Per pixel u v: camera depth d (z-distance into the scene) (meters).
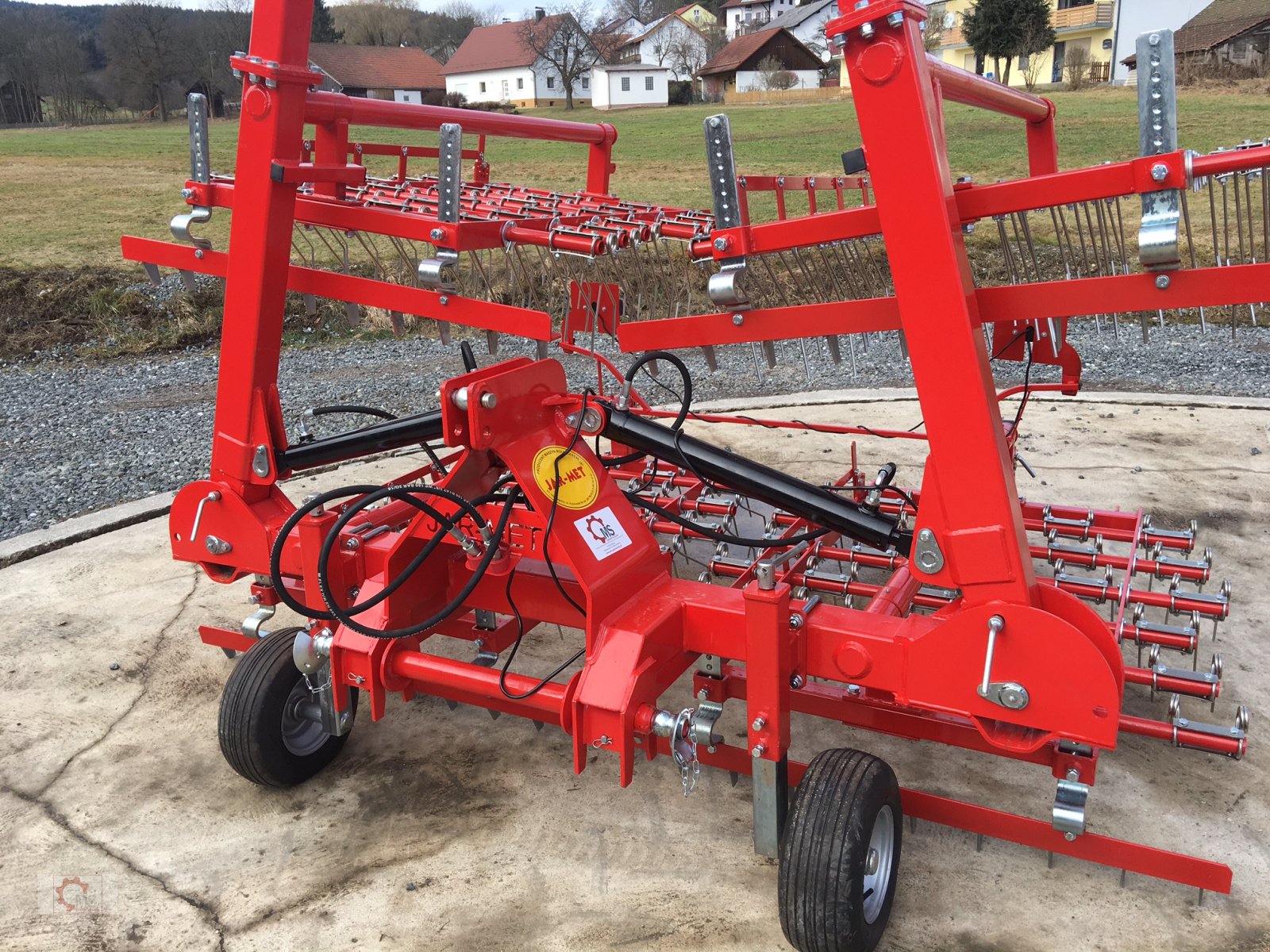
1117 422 6.48
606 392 7.60
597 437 2.78
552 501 2.53
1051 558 3.67
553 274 3.79
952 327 2.05
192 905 2.60
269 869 2.73
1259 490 5.25
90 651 3.98
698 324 2.54
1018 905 2.49
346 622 2.53
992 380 2.20
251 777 2.92
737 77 53.09
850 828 2.18
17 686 3.72
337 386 8.58
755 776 2.43
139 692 3.68
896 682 2.35
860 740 3.24
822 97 45.09
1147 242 1.96
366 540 3.10
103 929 2.52
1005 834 2.55
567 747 3.26
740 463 2.73
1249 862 2.62
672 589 2.69
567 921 2.49
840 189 3.74
